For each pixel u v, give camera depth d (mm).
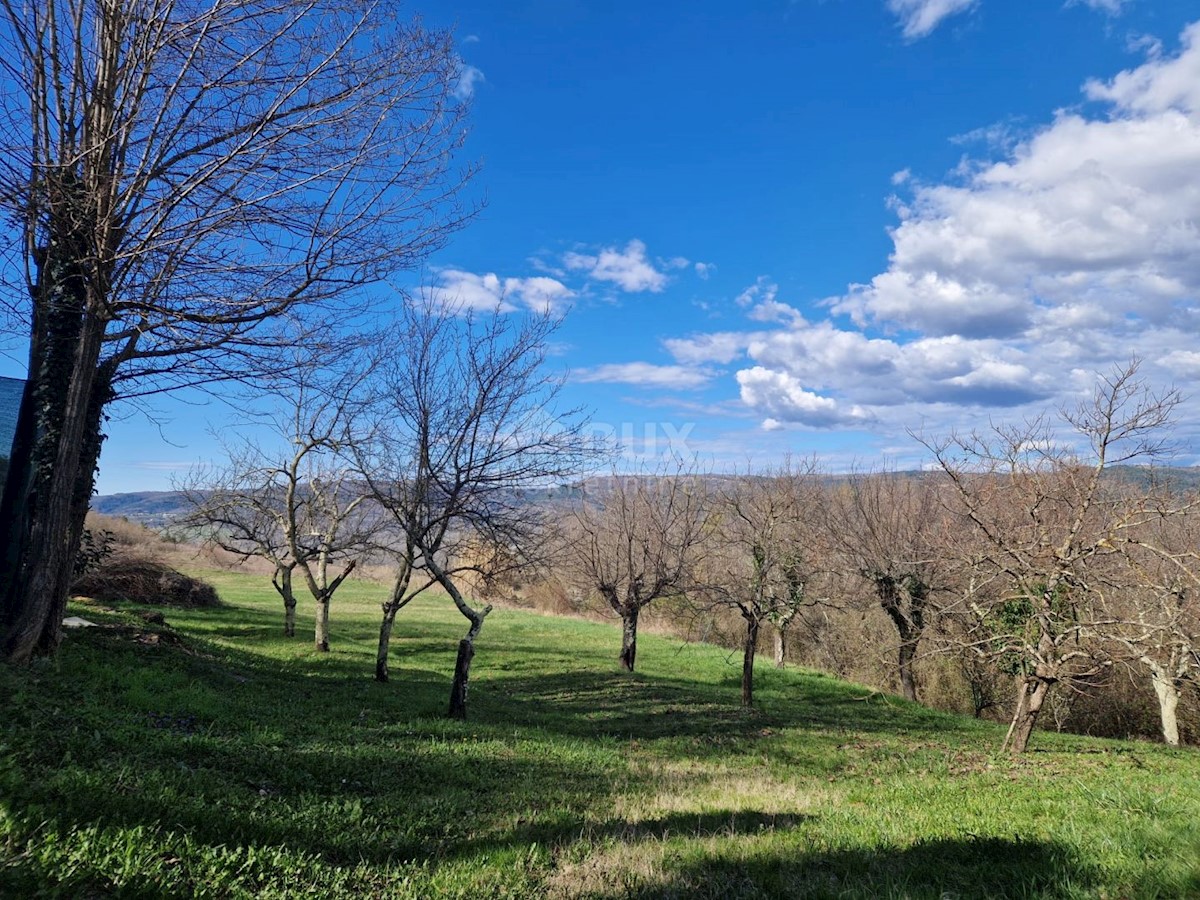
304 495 23828
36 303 11000
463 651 13742
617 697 19578
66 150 9789
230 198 9930
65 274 10484
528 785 8414
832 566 24938
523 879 4766
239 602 37219
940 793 8688
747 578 20344
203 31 9539
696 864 5039
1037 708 14211
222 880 4145
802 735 15477
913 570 23250
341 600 45594
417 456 14719
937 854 5250
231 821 5098
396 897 4410
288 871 4523
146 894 3736
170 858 4242
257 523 24672
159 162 9875
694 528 25109
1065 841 5277
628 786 8961
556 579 26984
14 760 4945
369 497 15836
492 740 11422
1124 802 7004
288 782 6832
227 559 49562
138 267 9961
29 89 9797
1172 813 6348
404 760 8820
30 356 11305
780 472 28156
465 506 14609
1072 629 13453
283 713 10984
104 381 11414
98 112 9828
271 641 23594
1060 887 4336
